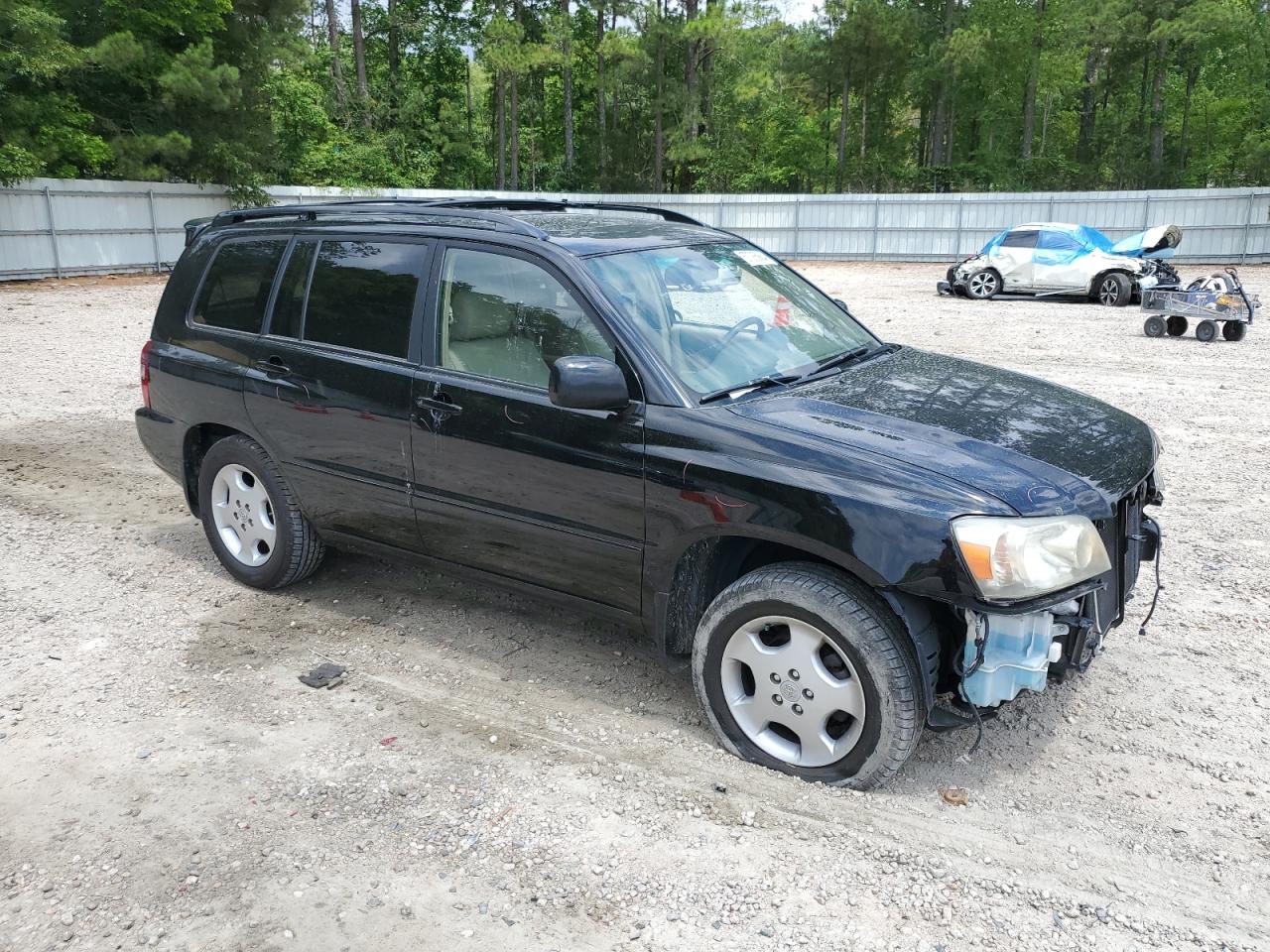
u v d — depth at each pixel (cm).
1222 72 5634
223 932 276
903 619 312
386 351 432
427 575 539
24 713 392
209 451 510
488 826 323
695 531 346
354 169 4269
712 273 431
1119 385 1088
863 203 3469
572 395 338
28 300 2014
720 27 4381
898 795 339
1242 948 270
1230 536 600
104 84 2895
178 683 417
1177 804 335
